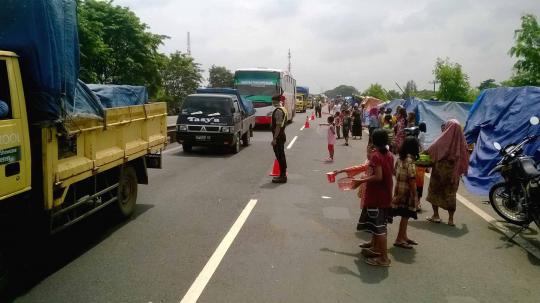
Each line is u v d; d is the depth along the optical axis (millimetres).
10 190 4371
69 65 5129
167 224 7078
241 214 7723
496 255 6055
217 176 11406
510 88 12375
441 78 31016
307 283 4938
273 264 5461
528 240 6734
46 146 4762
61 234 6512
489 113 12578
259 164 13578
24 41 4559
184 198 8875
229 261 5520
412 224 7543
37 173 4797
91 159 5910
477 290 4898
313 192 9703
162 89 30922
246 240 6340
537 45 19812
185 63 58062
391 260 5758
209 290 4684
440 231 7152
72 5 5301
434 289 4887
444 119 18875
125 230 6742
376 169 5453
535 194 6727
